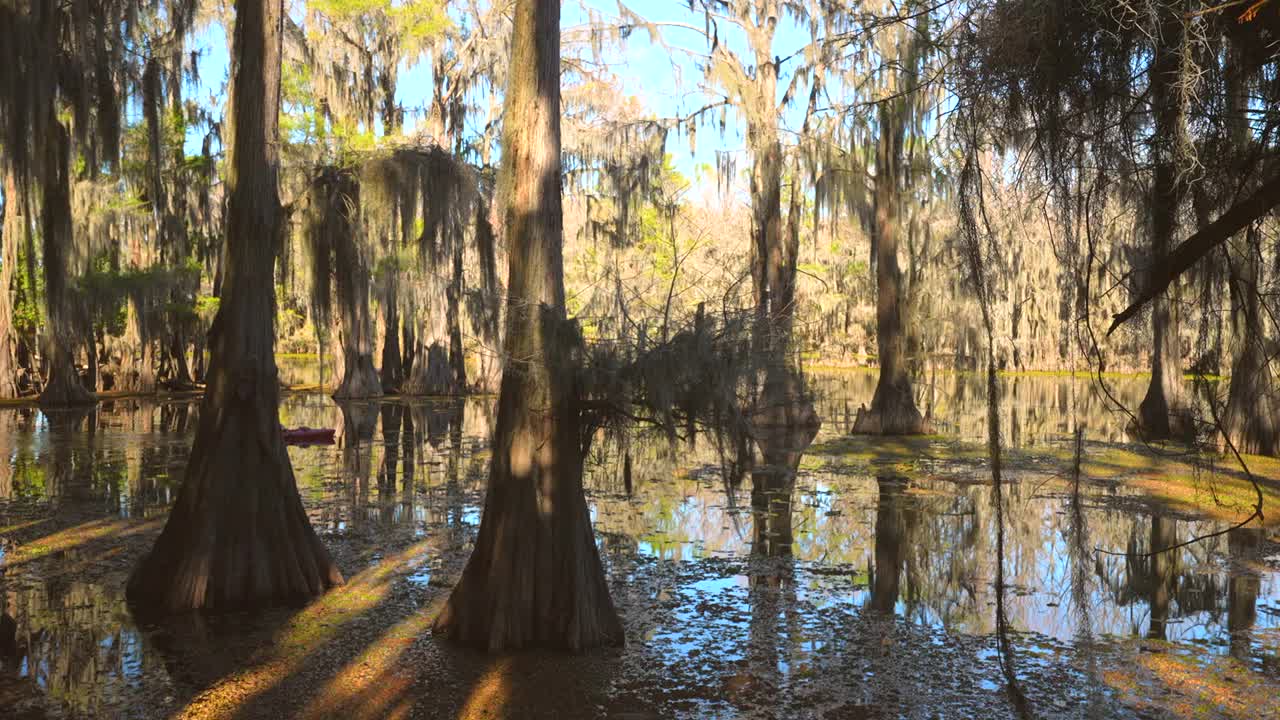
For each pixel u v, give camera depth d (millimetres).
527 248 5547
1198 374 2684
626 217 26062
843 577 7340
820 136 19672
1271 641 5754
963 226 2713
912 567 7680
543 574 5523
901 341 19031
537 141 5566
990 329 2686
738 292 5582
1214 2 2055
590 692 4824
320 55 26875
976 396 27844
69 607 6324
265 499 6609
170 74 22000
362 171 22781
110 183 25594
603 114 25859
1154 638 5820
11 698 4699
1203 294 2605
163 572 6438
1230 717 4543
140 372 29812
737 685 4957
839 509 10422
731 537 8867
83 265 25000
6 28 14555
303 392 31922
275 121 6895
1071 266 2561
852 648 5602
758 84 20328
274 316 6836
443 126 30828
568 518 5562
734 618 6199
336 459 14289
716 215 23109
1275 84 2146
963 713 4598
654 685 4938
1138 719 4508
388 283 29281
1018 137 2514
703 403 5270
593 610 5586
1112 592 6941
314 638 5680
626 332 5508
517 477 5562
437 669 5141
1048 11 2211
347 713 4535
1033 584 7133
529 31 5578
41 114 15062
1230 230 2039
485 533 5672
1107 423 21781
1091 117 2369
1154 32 2088
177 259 28609
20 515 9430
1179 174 2133
